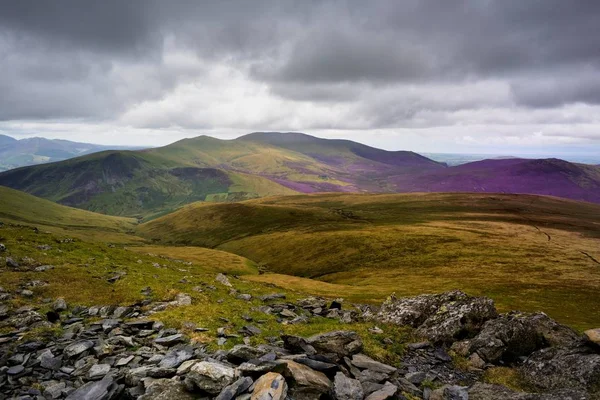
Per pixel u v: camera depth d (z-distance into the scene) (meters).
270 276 122.25
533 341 21.56
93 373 15.38
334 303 37.09
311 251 178.50
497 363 20.28
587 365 16.41
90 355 17.69
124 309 26.72
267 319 28.97
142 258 66.56
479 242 164.62
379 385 15.24
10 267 37.69
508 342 21.11
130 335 21.33
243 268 146.00
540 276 109.69
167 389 13.05
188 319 25.05
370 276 128.38
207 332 22.28
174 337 20.42
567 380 16.33
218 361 15.90
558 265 123.44
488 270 121.25
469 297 27.73
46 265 40.41
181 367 15.03
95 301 29.61
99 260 49.88
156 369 14.84
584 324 56.31
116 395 13.56
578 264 123.94
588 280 102.56
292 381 13.73
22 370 15.73
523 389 17.03
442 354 21.75
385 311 30.52
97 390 13.62
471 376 19.02
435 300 29.00
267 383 12.67
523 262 129.62
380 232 194.38
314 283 106.12
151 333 21.83
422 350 22.44
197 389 13.16
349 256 162.38
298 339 19.09
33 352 17.77
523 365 19.19
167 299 32.22
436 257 146.62
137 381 14.24
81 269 40.62
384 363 19.55
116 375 14.98
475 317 24.86
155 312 27.22
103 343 18.95
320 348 18.61
